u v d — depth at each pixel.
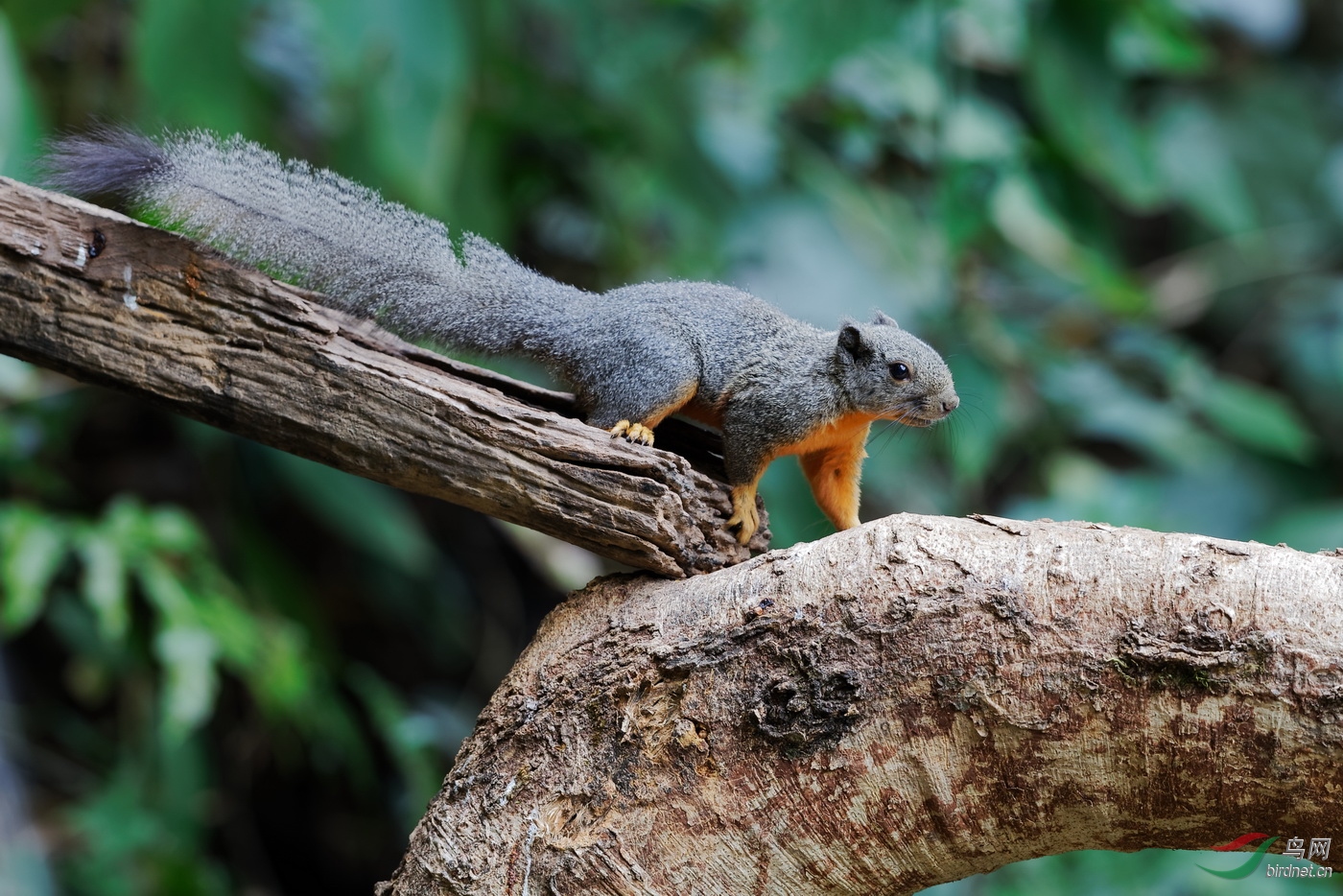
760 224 13.86
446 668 16.89
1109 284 14.63
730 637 5.50
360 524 13.26
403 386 6.07
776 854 5.42
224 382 6.08
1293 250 19.27
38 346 6.00
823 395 7.94
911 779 5.28
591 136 14.07
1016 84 15.62
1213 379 15.20
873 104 14.53
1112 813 5.16
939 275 14.38
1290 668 4.76
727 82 14.95
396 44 11.16
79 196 6.47
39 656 15.79
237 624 11.95
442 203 11.86
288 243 7.00
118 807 12.84
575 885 5.46
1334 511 15.72
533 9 13.85
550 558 14.42
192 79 11.00
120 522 11.70
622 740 5.57
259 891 15.61
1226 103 19.62
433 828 5.91
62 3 11.30
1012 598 5.16
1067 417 14.66
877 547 5.50
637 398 7.41
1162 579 5.04
